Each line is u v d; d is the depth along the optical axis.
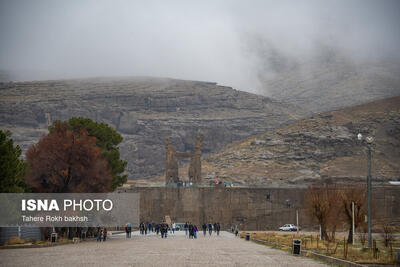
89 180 88.88
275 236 93.56
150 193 145.38
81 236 88.44
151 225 135.75
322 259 47.75
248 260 45.81
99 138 103.44
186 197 146.75
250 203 147.12
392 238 79.31
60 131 89.50
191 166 158.50
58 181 87.31
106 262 43.66
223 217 147.12
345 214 85.31
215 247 65.50
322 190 88.00
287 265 41.59
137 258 47.69
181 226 141.00
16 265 41.34
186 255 51.50
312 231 132.12
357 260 44.97
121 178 108.69
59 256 50.25
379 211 142.88
